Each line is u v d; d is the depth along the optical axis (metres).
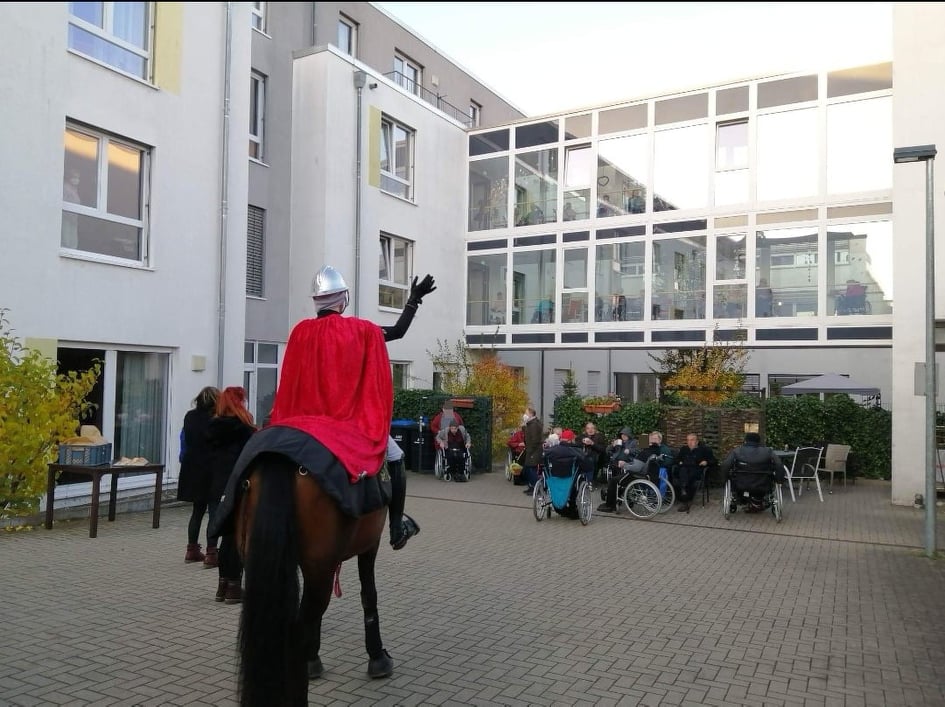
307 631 4.17
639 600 7.15
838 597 7.39
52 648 5.37
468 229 22.94
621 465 12.45
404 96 20.45
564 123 21.34
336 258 18.16
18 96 10.16
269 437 3.78
